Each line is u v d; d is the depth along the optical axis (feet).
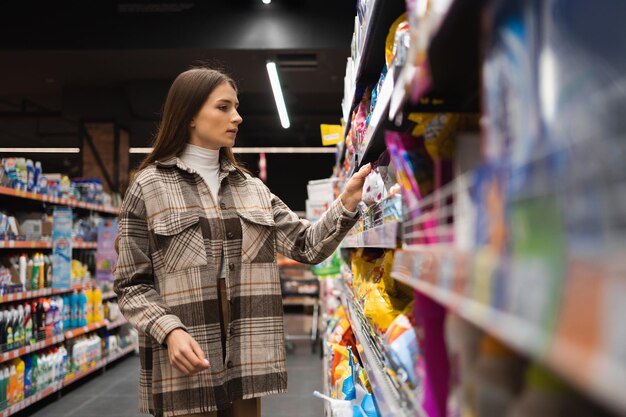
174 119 6.12
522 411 1.79
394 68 3.78
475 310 1.74
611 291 0.97
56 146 50.96
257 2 23.97
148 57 25.81
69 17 23.85
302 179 55.77
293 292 29.07
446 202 3.00
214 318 5.69
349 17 23.93
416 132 3.96
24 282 14.58
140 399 5.92
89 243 19.84
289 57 25.38
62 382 15.66
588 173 1.22
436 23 2.41
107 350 20.17
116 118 31.50
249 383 5.81
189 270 5.68
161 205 5.82
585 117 1.46
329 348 11.00
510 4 1.91
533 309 1.29
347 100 9.68
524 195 1.54
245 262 6.03
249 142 49.70
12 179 14.39
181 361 5.16
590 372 1.00
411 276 3.01
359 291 7.28
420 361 3.36
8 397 12.82
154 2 23.85
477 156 2.71
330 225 6.23
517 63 1.84
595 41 1.48
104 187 31.19
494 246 1.78
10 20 23.77
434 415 3.07
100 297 19.43
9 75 29.22
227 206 6.12
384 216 4.76
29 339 14.39
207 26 23.88
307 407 14.37
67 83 30.94
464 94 3.60
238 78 29.71
